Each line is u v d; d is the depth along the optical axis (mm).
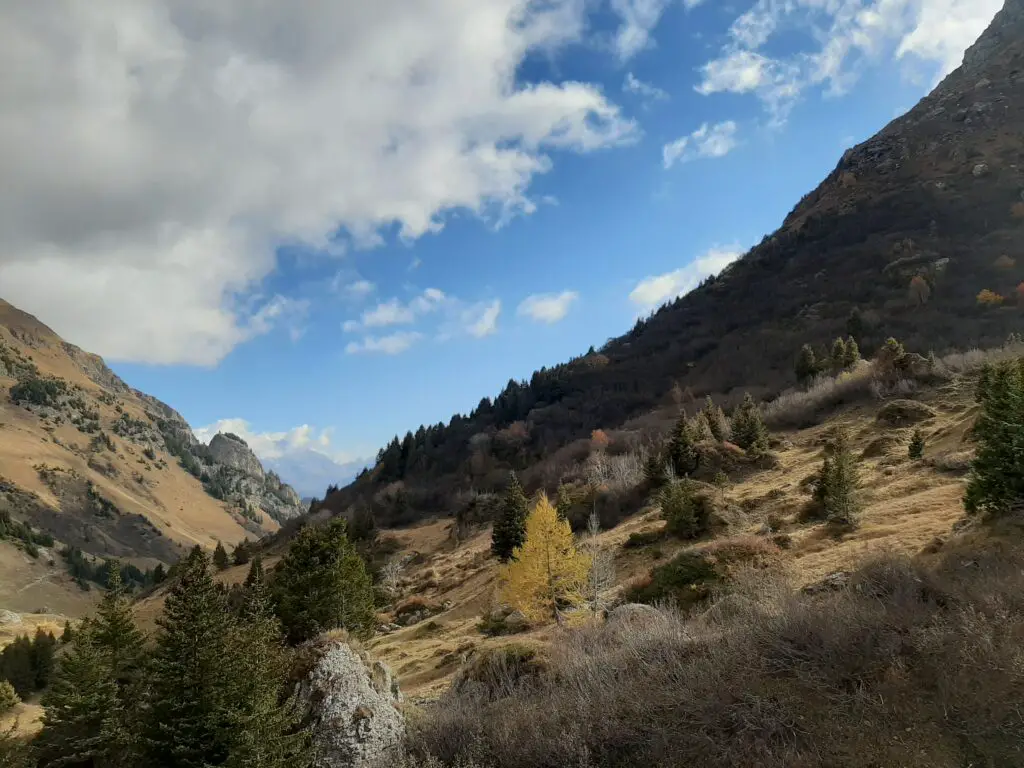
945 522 24500
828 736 9219
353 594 35938
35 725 40625
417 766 11984
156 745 12227
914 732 8750
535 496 83188
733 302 191250
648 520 49156
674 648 13008
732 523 38625
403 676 29312
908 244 153875
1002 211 150250
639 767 10164
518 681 14906
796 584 19812
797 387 92500
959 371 64188
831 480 31125
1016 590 10688
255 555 118000
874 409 62719
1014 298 101750
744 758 9383
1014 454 18797
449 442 164750
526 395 176875
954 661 9492
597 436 111562
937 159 197000
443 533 93625
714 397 114062
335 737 13422
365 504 128250
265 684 12992
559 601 32500
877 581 12797
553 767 10734
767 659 11359
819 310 143500
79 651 31031
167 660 12664
